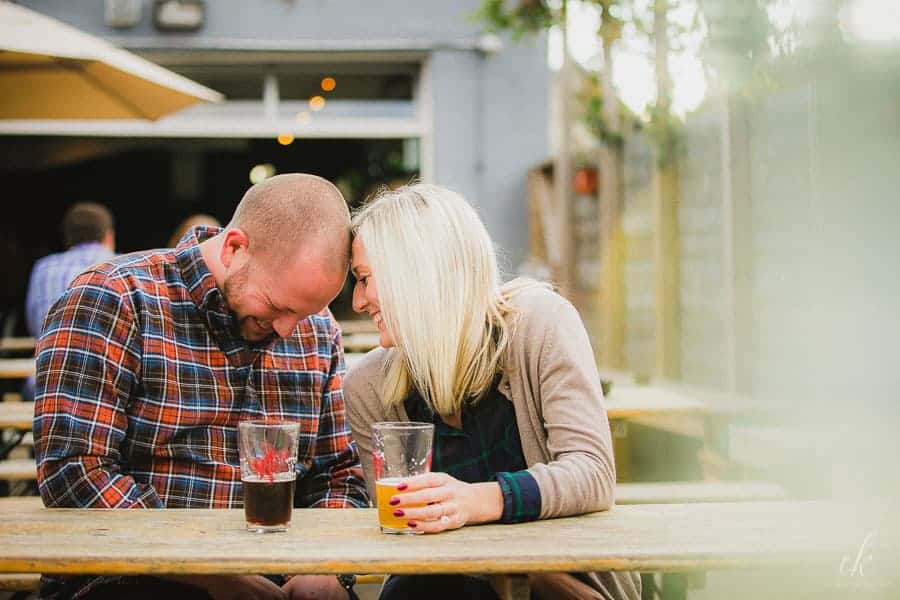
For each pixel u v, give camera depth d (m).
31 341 6.23
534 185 8.77
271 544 1.55
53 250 9.55
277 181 2.02
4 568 1.45
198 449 2.07
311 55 8.83
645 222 6.10
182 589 1.90
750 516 1.77
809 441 3.56
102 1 8.46
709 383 5.24
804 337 4.26
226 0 8.63
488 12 6.28
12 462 3.90
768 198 4.57
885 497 1.96
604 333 6.78
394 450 1.65
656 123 5.57
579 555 1.48
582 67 6.55
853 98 3.90
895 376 3.66
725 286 4.86
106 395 1.96
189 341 2.07
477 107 8.98
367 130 9.05
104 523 1.71
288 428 1.65
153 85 4.94
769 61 4.51
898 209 3.66
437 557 1.46
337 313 9.41
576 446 1.86
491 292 2.01
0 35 4.43
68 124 8.67
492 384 2.04
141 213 9.90
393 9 8.83
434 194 2.01
